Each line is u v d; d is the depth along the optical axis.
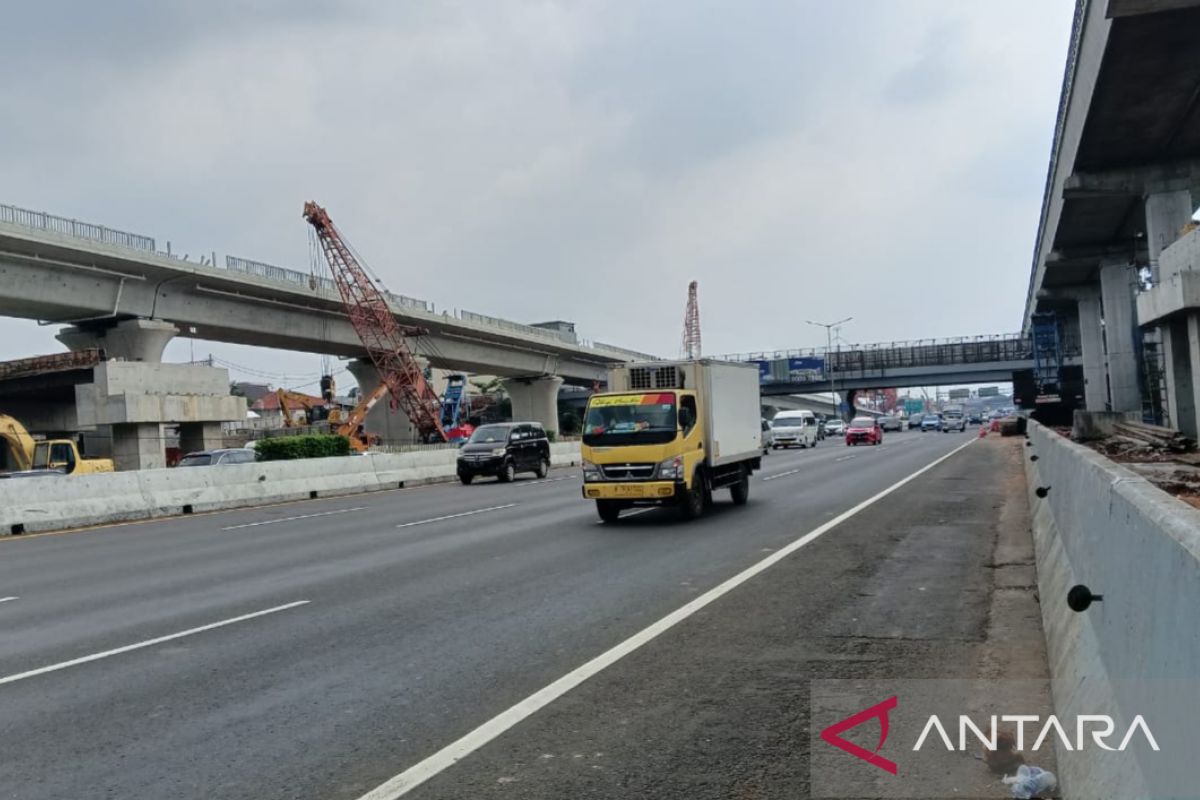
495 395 122.00
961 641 7.50
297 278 51.72
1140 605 3.62
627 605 9.30
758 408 20.94
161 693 6.68
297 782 4.96
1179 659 2.92
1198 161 32.06
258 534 17.44
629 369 17.80
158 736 5.75
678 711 5.97
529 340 74.38
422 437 65.31
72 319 43.97
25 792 4.92
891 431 96.12
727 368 18.84
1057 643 6.36
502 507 21.25
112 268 40.97
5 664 7.71
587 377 90.62
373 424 68.50
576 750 5.34
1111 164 33.00
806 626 8.18
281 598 10.33
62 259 38.75
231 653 7.80
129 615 9.70
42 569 13.70
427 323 63.53
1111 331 46.34
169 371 42.62
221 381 45.44
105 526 20.59
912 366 85.31
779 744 5.35
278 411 109.75
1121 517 4.25
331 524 18.83
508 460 31.97
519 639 7.98
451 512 20.42
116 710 6.31
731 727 5.65
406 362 61.38
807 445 53.66
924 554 12.09
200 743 5.60
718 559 12.09
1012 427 59.44
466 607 9.45
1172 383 31.05
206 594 10.81
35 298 38.53
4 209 35.56
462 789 4.82
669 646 7.60
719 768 5.02
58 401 55.12
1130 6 20.72
